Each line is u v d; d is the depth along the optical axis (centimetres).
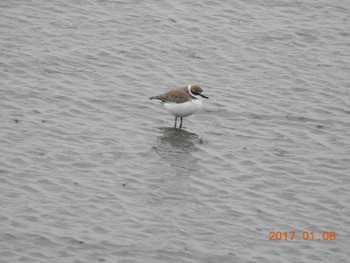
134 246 1934
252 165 2405
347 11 3603
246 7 3588
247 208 2158
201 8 3550
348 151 2523
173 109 2577
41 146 2414
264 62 3145
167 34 3303
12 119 2566
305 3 3650
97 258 1877
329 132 2656
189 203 2159
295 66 3131
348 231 2073
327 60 3197
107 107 2727
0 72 2884
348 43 3341
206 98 2598
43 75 2903
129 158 2391
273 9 3588
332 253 1972
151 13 3469
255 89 2936
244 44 3272
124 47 3173
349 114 2789
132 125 2622
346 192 2270
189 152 2459
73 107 2700
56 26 3281
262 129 2656
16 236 1933
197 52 3184
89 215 2058
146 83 2917
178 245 1953
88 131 2545
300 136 2619
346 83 3022
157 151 2452
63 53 3077
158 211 2105
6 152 2348
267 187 2281
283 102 2853
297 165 2420
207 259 1905
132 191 2198
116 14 3434
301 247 1989
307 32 3400
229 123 2688
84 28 3288
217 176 2325
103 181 2242
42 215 2036
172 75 2992
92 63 3030
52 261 1850
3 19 3278
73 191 2170
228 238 2005
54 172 2267
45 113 2636
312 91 2945
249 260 1912
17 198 2106
